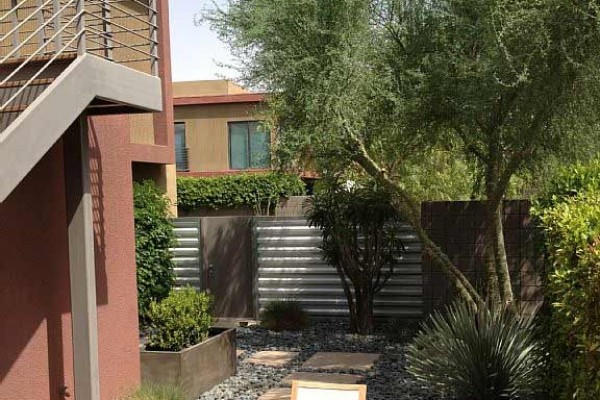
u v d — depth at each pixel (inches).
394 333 394.3
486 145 341.7
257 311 474.0
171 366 275.0
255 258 474.6
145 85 236.2
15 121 171.9
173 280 437.4
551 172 328.5
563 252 205.9
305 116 302.0
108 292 259.6
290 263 467.5
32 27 275.0
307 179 751.1
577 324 193.9
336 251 415.5
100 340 252.8
